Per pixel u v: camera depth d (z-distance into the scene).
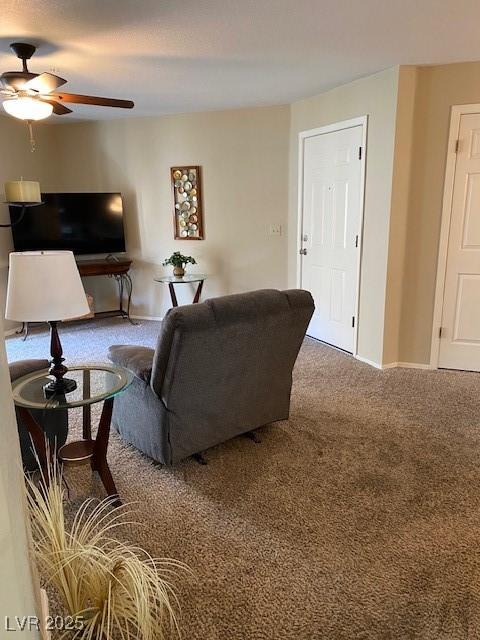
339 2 2.33
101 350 4.46
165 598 1.32
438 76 3.43
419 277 3.79
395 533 1.92
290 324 2.43
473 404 3.20
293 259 5.01
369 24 2.63
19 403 1.98
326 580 1.68
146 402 2.36
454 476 2.33
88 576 1.32
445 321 3.81
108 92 4.11
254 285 5.30
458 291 3.74
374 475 2.34
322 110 4.30
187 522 2.01
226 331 2.16
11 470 0.99
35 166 5.38
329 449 2.61
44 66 3.32
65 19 2.47
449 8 2.42
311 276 4.78
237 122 4.95
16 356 4.28
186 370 2.16
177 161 5.26
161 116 5.20
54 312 1.93
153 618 1.40
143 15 2.44
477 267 3.65
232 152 5.04
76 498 2.19
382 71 3.56
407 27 2.68
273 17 2.51
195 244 5.43
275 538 1.90
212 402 2.38
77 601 1.32
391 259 3.76
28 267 1.91
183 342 2.04
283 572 1.72
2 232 4.98
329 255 4.46
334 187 4.28
